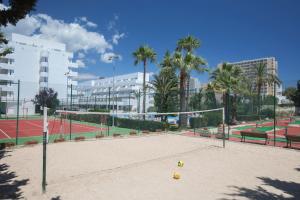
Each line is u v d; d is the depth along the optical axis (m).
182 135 24.48
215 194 7.97
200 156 14.25
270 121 40.09
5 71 67.44
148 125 28.59
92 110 42.50
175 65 27.23
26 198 7.59
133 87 80.94
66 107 48.44
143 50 35.94
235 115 35.25
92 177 9.83
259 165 12.11
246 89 40.53
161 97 29.64
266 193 8.09
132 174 10.30
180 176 10.00
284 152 15.73
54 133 26.42
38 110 64.12
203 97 30.30
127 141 20.34
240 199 7.55
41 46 79.12
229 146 17.98
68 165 11.80
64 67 77.44
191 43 27.77
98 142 19.55
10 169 10.98
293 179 9.76
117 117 33.06
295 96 43.59
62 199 7.53
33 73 71.62
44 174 8.19
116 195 7.85
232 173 10.57
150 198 7.61
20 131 27.88
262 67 43.31
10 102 62.66
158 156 14.20
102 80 102.12
